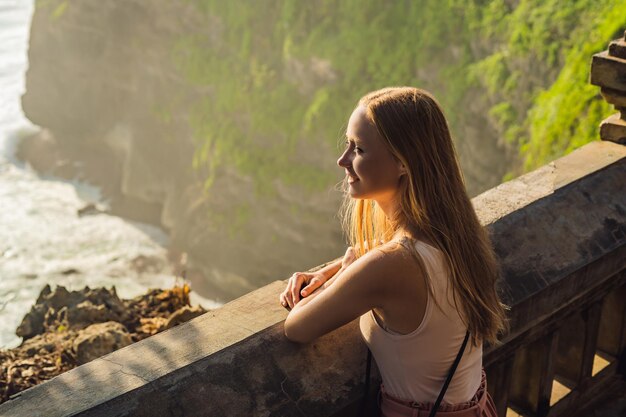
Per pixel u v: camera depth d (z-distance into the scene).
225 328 2.32
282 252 41.22
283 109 40.38
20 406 1.98
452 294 2.06
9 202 48.50
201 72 43.69
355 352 2.39
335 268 2.49
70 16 48.88
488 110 32.91
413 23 36.00
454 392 2.16
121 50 47.78
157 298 5.46
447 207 2.10
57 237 45.53
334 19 38.34
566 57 29.80
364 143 2.12
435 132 2.10
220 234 42.41
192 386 2.11
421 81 35.84
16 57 70.94
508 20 32.16
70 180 51.44
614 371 3.65
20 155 53.66
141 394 2.04
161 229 47.41
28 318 5.19
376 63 37.12
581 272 2.99
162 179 47.69
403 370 2.15
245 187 41.34
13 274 41.69
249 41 41.47
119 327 4.83
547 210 3.12
